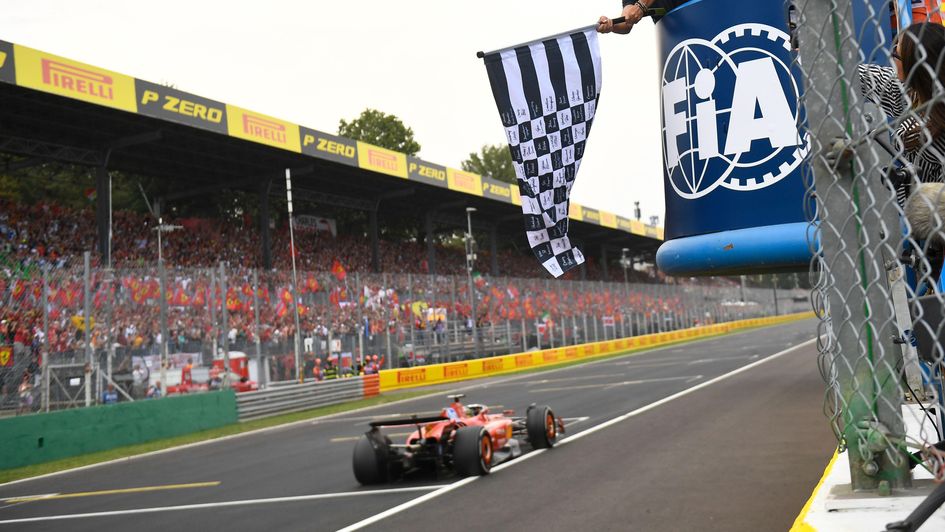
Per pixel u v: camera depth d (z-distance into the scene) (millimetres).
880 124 1646
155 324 15867
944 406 1589
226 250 31969
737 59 4727
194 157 29062
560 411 14305
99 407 14148
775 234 4598
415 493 7352
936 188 1605
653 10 5125
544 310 36469
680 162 5059
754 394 14008
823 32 1890
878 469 1940
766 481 6562
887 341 1867
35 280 13883
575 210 46281
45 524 7371
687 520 5406
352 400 22234
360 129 61500
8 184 37812
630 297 46094
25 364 13383
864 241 1823
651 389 17125
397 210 42250
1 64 18016
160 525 6738
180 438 15320
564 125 4324
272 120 26250
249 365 19188
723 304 65500
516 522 5781
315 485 8344
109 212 25797
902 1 2889
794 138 4625
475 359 30484
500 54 4414
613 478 7293
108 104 20453
